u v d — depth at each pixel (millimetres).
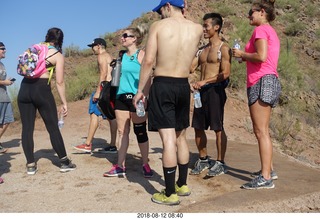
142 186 5445
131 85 5660
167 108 4562
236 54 5059
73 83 15383
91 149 7680
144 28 5793
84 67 18188
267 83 4883
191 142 8398
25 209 4684
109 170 6262
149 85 5500
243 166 6230
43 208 4707
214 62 5695
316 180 5430
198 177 5809
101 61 6957
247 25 19766
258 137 5004
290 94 16344
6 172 6258
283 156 7301
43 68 5863
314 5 27641
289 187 5051
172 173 4629
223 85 5723
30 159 6082
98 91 6980
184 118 4754
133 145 8086
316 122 15117
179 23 4609
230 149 7605
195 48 4680
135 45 5734
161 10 4812
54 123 6055
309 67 20734
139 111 4641
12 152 7730
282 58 17922
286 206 4555
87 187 5438
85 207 4711
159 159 6906
